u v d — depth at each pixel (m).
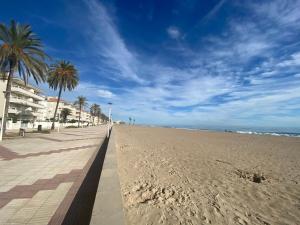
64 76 38.66
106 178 4.39
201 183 6.63
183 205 4.80
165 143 19.58
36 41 20.92
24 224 3.84
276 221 4.27
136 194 5.35
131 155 11.27
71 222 3.88
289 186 6.80
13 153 11.26
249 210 4.75
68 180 6.45
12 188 5.71
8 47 19.42
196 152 14.00
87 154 11.20
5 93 20.08
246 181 7.17
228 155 13.31
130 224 3.83
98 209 2.92
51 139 19.59
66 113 82.06
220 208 4.75
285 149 18.48
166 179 6.84
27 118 52.88
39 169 7.82
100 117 158.62
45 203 4.71
